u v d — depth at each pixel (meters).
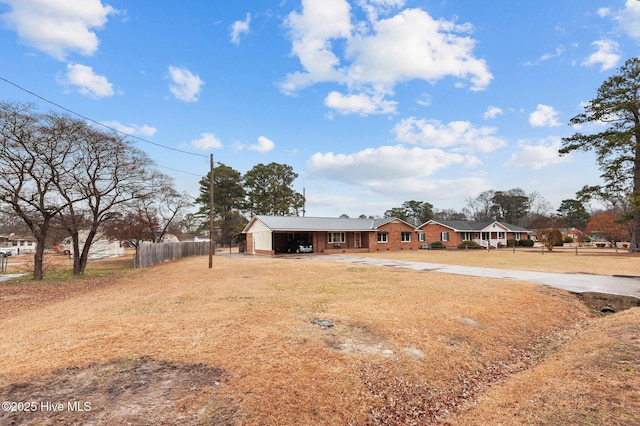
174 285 11.30
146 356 4.62
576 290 10.45
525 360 5.80
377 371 4.52
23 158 13.61
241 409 3.44
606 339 6.00
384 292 9.46
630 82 25.69
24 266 24.34
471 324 6.78
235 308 7.39
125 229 27.62
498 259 22.50
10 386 3.78
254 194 53.03
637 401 3.61
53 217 16.02
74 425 3.08
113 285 12.45
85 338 5.35
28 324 6.38
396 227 36.94
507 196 66.62
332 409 3.66
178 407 3.42
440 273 14.19
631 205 26.50
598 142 27.22
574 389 4.08
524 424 3.46
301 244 32.34
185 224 45.53
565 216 63.09
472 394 4.48
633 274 13.98
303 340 5.35
